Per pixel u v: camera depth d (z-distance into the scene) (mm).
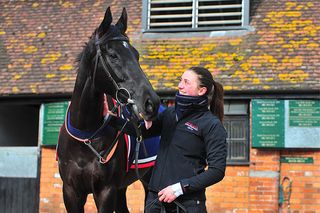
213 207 12172
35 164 13359
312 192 11742
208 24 14094
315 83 11844
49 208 13086
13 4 16109
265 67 12461
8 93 13281
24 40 14797
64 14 15352
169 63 13102
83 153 5832
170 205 4719
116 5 15250
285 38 13164
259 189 11875
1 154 13586
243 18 13750
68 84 13180
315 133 11766
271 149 11930
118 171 5945
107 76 5352
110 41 5418
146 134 5223
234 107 12375
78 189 6012
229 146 12328
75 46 14281
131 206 12461
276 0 14305
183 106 4742
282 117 11891
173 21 14266
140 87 5098
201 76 4723
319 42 12898
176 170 4688
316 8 13891
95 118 5734
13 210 13430
